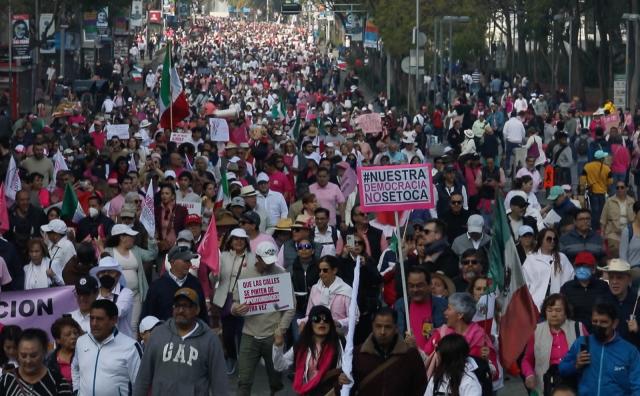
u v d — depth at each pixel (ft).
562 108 182.70
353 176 87.81
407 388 36.24
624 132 149.79
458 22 238.48
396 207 46.78
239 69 374.22
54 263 54.90
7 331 40.06
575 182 120.47
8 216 63.87
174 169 79.82
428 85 237.25
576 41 228.63
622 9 215.92
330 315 39.24
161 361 36.47
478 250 49.32
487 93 247.91
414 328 43.78
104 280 45.85
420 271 43.57
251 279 48.08
